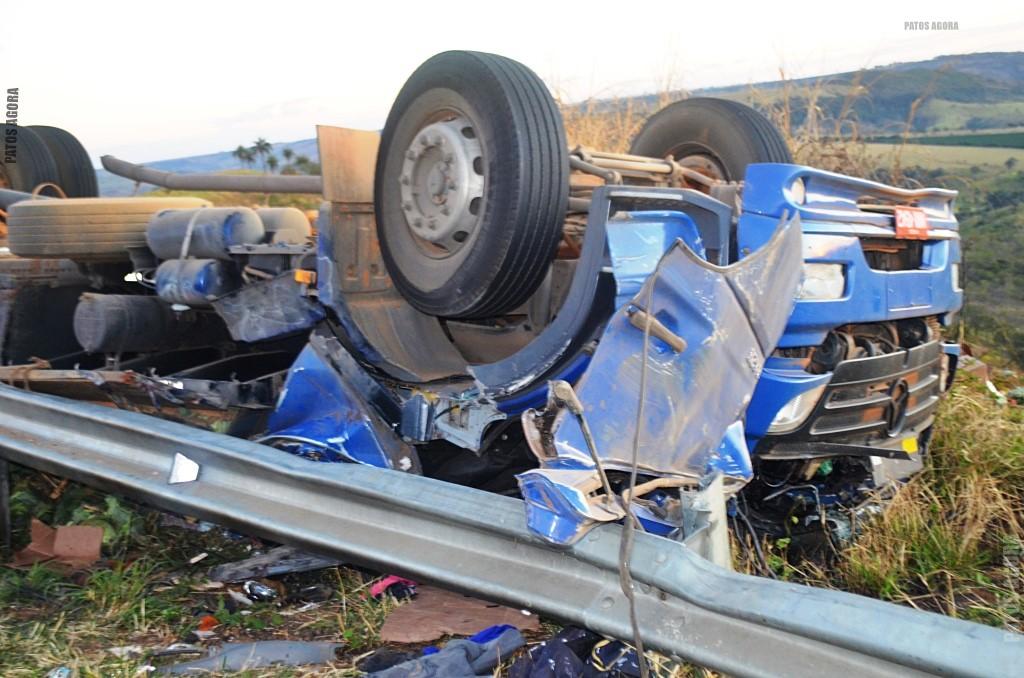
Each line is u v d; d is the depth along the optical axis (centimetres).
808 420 383
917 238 427
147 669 329
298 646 346
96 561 436
